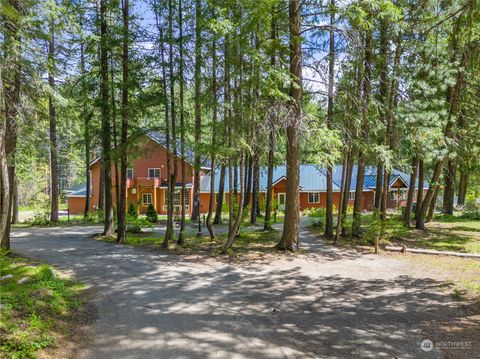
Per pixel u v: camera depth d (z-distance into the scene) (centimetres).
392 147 1369
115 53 1285
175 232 1697
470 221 2103
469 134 1534
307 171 3231
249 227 1819
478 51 788
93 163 2969
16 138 871
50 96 892
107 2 1246
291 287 806
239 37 991
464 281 862
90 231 1681
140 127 1388
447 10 771
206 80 1193
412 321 609
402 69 1310
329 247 1293
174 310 643
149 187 3023
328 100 1298
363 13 1014
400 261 1084
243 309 659
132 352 477
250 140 1052
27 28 781
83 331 541
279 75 991
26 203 3338
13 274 762
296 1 1102
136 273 888
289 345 510
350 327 581
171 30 1159
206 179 3122
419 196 1930
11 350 440
